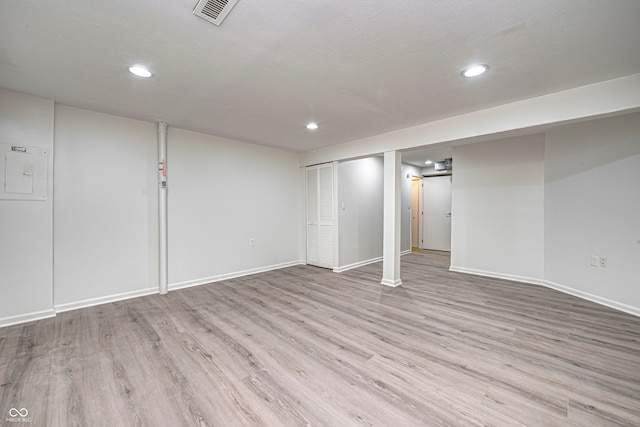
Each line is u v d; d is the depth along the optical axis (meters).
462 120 3.31
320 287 4.05
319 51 1.99
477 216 4.77
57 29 1.73
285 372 1.96
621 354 2.15
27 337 2.46
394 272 4.08
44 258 2.88
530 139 4.20
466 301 3.41
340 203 5.15
